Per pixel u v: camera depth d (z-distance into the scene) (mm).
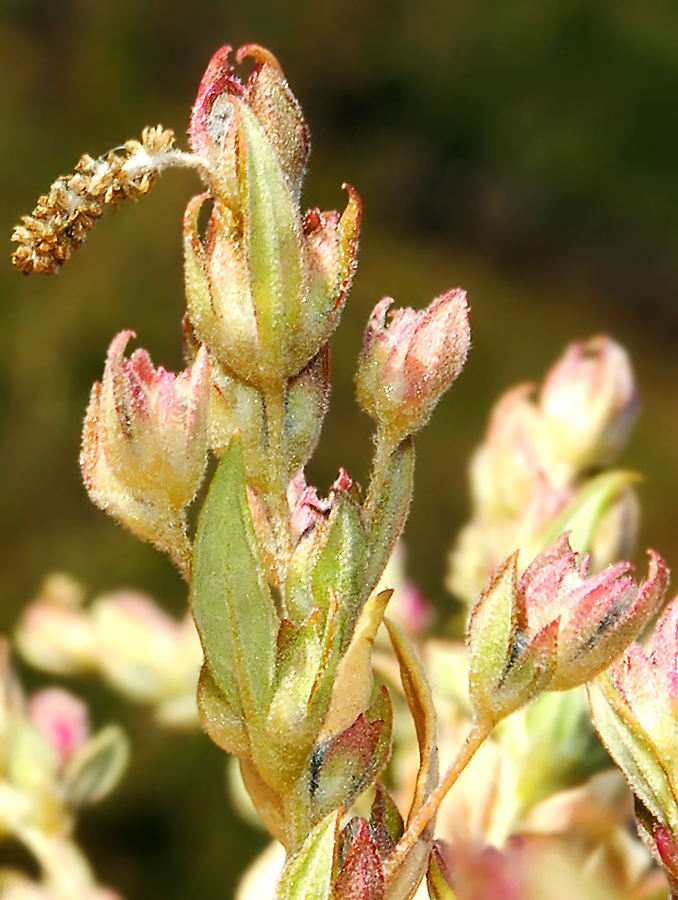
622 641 94
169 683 181
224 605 91
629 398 160
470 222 844
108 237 629
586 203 852
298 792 92
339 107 877
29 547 526
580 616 94
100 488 97
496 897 92
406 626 154
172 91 814
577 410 159
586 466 160
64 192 95
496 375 701
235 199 95
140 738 407
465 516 550
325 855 87
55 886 156
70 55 801
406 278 764
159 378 97
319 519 93
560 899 94
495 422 159
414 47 884
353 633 93
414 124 869
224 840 395
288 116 96
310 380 97
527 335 747
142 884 385
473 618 95
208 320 94
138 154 95
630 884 107
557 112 878
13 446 566
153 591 503
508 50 890
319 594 91
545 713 127
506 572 94
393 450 96
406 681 96
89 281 612
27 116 747
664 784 97
